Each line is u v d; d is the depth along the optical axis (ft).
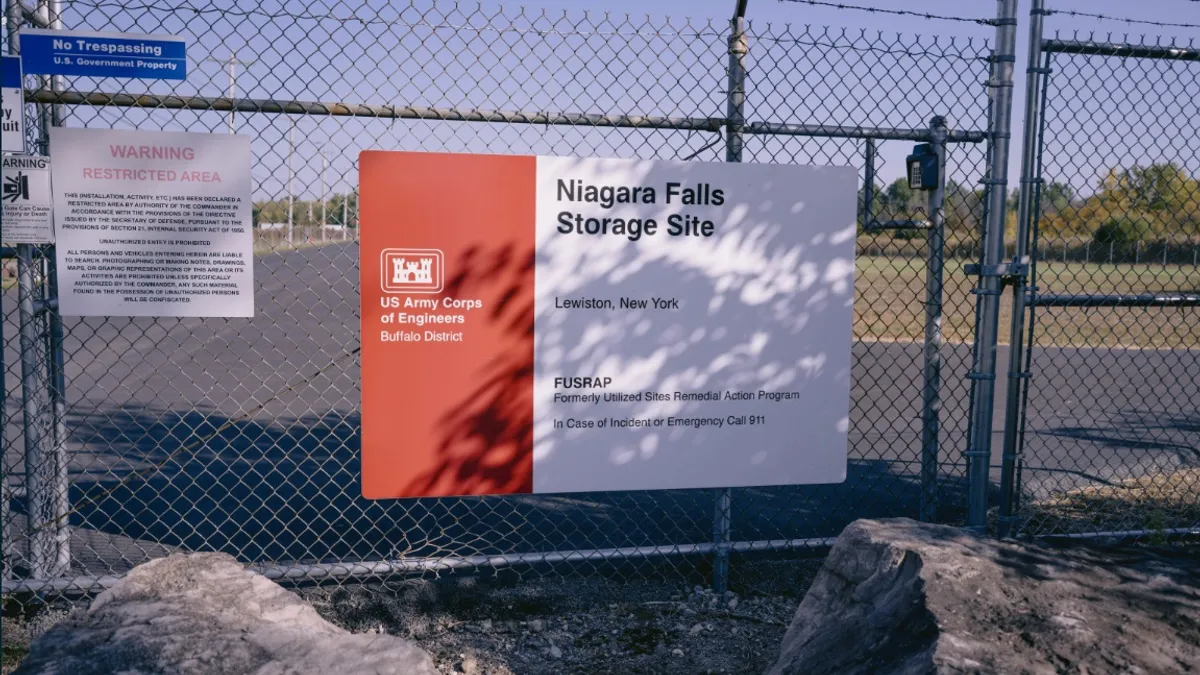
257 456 23.47
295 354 45.52
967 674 8.18
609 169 13.79
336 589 14.88
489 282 13.62
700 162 14.06
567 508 19.45
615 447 14.17
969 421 15.62
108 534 17.30
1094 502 19.80
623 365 14.08
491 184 13.51
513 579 15.58
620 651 13.20
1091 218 17.97
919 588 9.84
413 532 17.76
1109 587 10.09
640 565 16.21
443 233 13.44
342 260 102.37
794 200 14.44
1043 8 14.39
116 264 12.82
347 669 8.93
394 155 13.24
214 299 13.05
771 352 14.55
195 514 18.58
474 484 13.82
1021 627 9.07
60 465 13.84
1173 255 19.39
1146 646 8.82
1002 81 14.66
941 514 19.04
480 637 13.57
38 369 13.52
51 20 13.25
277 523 18.11
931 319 15.24
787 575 15.96
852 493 20.89
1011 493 15.06
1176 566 10.80
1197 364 45.34
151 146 12.75
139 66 12.75
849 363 14.85
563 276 13.80
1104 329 57.57
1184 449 26.55
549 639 13.48
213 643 9.20
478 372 13.70
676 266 14.12
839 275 14.71
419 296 13.46
